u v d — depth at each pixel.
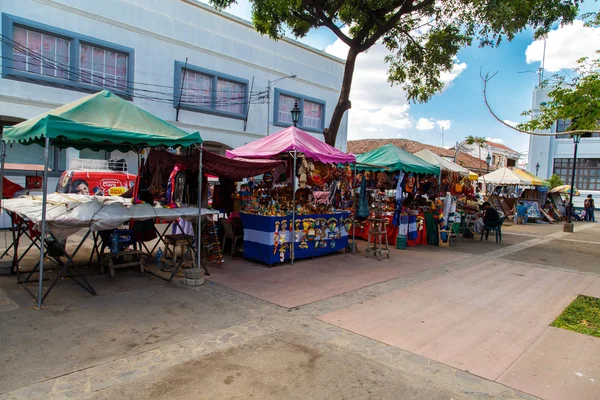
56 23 10.95
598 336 4.66
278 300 5.58
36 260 7.29
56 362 3.56
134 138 5.25
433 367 3.76
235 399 3.08
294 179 7.60
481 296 6.19
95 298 5.36
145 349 3.89
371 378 3.50
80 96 11.49
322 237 8.41
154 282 6.23
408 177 10.89
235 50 15.34
